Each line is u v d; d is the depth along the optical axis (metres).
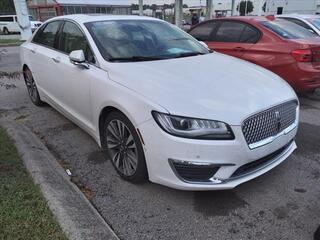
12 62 12.31
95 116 3.92
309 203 3.28
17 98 6.81
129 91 3.31
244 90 3.30
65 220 2.71
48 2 47.44
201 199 3.34
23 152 3.92
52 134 4.96
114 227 2.97
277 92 3.45
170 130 2.94
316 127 5.30
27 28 21.00
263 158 3.24
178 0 24.83
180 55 4.29
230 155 2.95
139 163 3.32
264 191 3.47
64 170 3.90
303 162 4.08
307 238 2.82
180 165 2.97
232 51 6.81
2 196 3.02
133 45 4.21
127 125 3.38
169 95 3.11
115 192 3.47
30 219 2.72
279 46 6.16
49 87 5.24
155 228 2.95
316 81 6.07
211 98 3.09
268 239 2.82
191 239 2.82
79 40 4.38
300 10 36.66
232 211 3.17
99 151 4.39
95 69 3.90
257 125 3.08
